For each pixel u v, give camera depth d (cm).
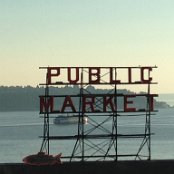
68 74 5525
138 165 5019
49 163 4988
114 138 5672
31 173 4941
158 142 19250
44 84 5500
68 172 5006
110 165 5016
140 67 5612
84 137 5541
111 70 5572
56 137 5472
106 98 5569
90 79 5550
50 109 5481
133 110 5622
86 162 5019
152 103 5662
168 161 5025
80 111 5534
